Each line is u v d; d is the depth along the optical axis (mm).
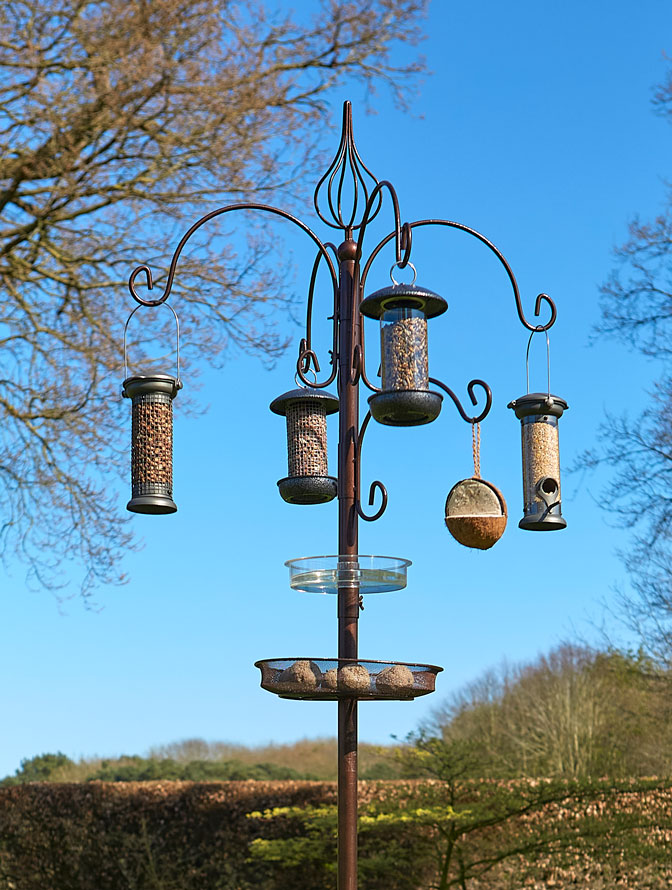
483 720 19688
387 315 4570
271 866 13172
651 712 16938
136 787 14578
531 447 5145
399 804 10180
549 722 18062
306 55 8641
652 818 10219
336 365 4973
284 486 5508
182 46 7797
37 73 7586
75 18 7465
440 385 4621
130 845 14250
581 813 10430
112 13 7430
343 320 4863
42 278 9289
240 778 20453
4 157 8062
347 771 4477
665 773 15430
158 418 5070
